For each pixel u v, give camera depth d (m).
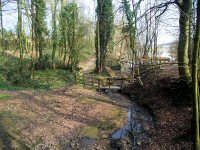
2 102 20.27
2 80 28.03
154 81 24.67
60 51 45.12
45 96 24.56
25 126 16.33
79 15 40.25
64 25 39.38
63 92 27.39
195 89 6.38
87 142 15.69
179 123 15.68
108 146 15.19
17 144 13.95
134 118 20.03
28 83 28.61
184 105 18.03
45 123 17.58
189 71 16.17
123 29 6.60
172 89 20.55
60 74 36.31
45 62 37.91
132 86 29.58
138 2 6.34
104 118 20.48
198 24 6.05
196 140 6.43
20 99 22.11
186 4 8.58
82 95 27.09
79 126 18.27
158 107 20.67
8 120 16.61
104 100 25.97
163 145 13.73
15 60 35.84
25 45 37.44
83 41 43.56
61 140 15.56
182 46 13.76
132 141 15.38
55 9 38.03
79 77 34.06
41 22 34.28
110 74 35.44
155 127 17.12
